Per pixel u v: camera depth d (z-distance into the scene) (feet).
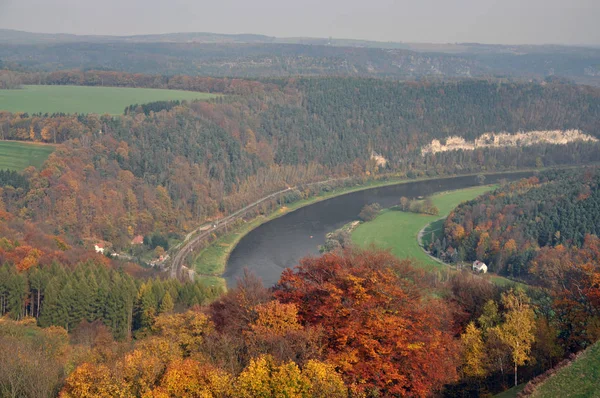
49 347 291.99
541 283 465.06
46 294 406.21
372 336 240.73
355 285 255.29
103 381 217.77
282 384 208.74
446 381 258.16
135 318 433.07
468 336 288.10
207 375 216.13
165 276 590.96
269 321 247.29
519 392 233.14
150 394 209.15
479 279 430.61
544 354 281.95
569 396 214.07
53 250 526.16
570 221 646.33
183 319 285.43
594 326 277.44
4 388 231.91
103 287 420.36
